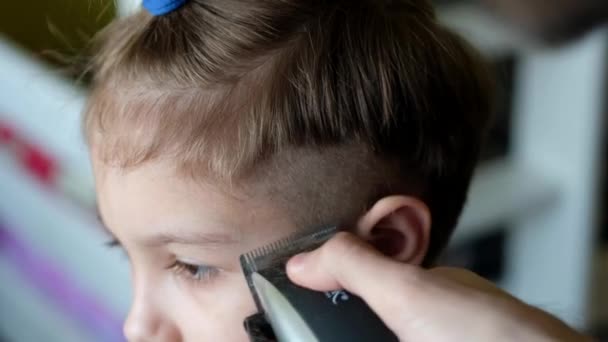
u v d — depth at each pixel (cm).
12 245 152
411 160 73
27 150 135
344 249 60
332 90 69
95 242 125
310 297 60
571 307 144
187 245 70
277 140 68
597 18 116
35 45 138
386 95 71
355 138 70
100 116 73
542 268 150
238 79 69
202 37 70
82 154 120
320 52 70
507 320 56
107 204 73
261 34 70
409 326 58
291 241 66
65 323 143
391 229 71
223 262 70
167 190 69
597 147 142
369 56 71
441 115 75
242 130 68
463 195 82
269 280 61
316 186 69
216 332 71
